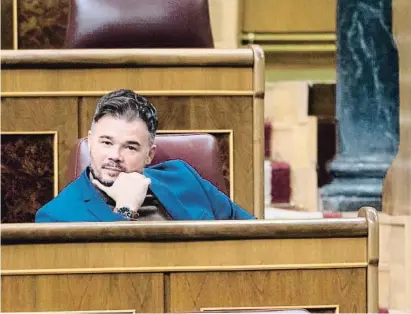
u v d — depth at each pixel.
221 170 7.04
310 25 12.72
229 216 6.63
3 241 5.16
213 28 12.05
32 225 5.19
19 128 7.59
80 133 7.62
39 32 9.84
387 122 11.91
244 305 5.30
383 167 11.68
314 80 12.75
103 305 5.25
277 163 12.02
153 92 7.63
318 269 5.34
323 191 11.72
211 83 7.66
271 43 12.75
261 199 7.68
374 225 5.32
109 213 5.84
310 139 12.15
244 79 7.68
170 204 6.21
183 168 6.65
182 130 7.66
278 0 12.72
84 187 5.99
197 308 5.29
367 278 5.36
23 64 7.55
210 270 5.28
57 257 5.22
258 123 7.66
